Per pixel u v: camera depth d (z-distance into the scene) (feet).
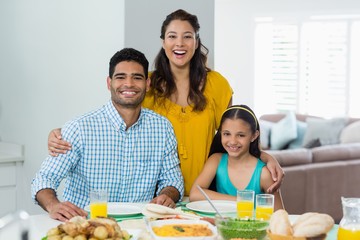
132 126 9.18
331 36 30.60
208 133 10.39
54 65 12.61
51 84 12.73
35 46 13.17
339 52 30.48
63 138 8.97
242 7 32.99
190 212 8.38
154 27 11.40
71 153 8.95
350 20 30.04
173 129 9.73
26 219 4.19
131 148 9.21
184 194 10.31
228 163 9.95
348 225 6.71
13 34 13.92
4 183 13.50
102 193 7.70
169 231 6.90
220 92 10.69
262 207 7.61
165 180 9.53
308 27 31.22
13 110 14.07
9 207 13.58
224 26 33.68
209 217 8.00
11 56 14.03
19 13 13.64
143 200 9.39
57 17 12.46
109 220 6.59
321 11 30.71
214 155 10.12
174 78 10.30
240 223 6.54
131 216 8.19
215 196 9.46
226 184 9.91
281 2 31.76
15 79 13.96
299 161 19.48
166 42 10.11
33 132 13.38
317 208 19.84
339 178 20.30
